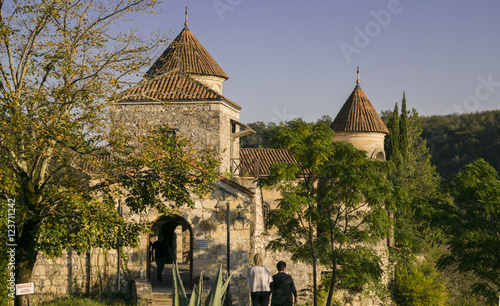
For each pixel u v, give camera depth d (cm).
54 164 1727
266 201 3731
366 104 4253
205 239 2305
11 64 1554
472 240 2245
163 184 1575
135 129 2888
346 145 2291
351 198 2297
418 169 4853
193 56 3422
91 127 1527
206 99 2892
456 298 3559
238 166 3275
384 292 3434
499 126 8238
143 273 2278
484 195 2258
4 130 1420
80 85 1555
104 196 1655
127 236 1614
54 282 2252
